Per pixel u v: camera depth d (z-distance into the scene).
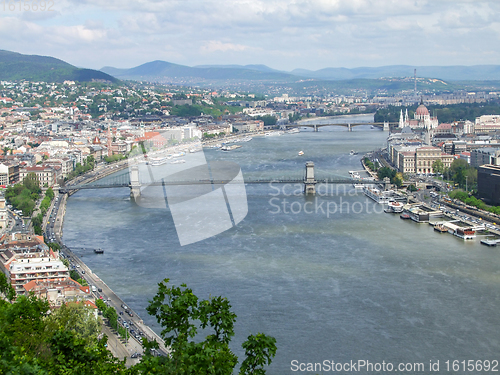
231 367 161.12
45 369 177.62
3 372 168.88
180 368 156.62
